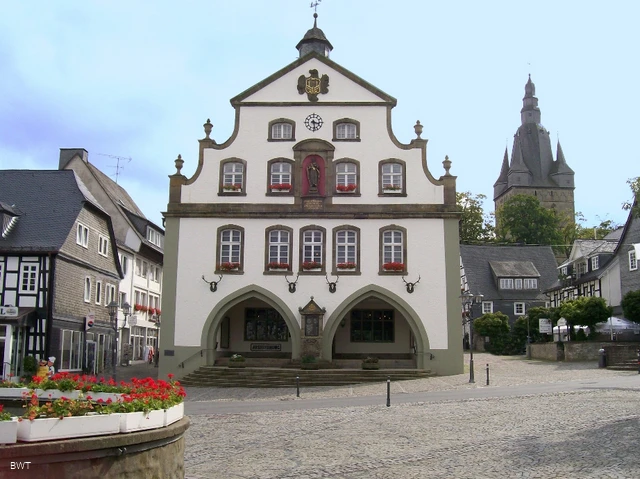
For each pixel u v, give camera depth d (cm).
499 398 2112
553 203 12119
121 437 809
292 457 1295
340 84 3531
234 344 3703
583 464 1128
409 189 3422
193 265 3391
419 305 3328
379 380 3072
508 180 12244
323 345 3300
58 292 3553
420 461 1216
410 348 3681
